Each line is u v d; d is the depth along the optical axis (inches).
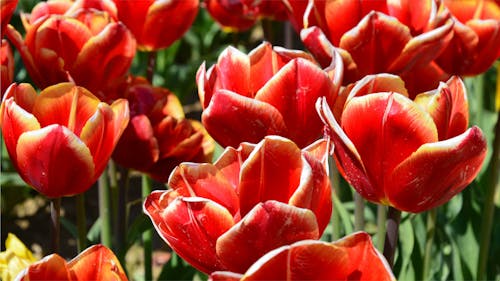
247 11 45.1
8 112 27.6
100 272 22.4
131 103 34.7
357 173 25.3
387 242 26.0
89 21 33.7
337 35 31.6
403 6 31.3
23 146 27.3
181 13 35.5
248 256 22.3
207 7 47.4
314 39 30.6
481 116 48.6
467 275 42.6
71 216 67.8
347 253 21.1
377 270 21.2
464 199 42.3
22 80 62.6
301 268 21.0
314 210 22.8
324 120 25.1
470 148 24.3
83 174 27.6
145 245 39.4
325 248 20.9
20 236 65.4
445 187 25.0
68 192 28.0
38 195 68.1
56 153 27.2
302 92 26.5
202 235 23.0
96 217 67.7
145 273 39.5
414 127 24.5
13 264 28.8
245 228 22.0
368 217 46.9
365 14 31.4
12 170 58.0
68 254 64.0
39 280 22.0
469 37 34.0
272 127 26.5
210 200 22.7
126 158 34.4
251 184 23.0
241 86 27.4
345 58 30.3
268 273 20.8
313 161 22.8
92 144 27.6
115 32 32.4
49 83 32.8
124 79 33.6
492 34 34.0
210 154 35.7
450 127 25.7
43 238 65.7
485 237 38.9
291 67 26.4
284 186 23.1
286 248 20.7
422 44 30.3
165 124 34.6
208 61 73.3
